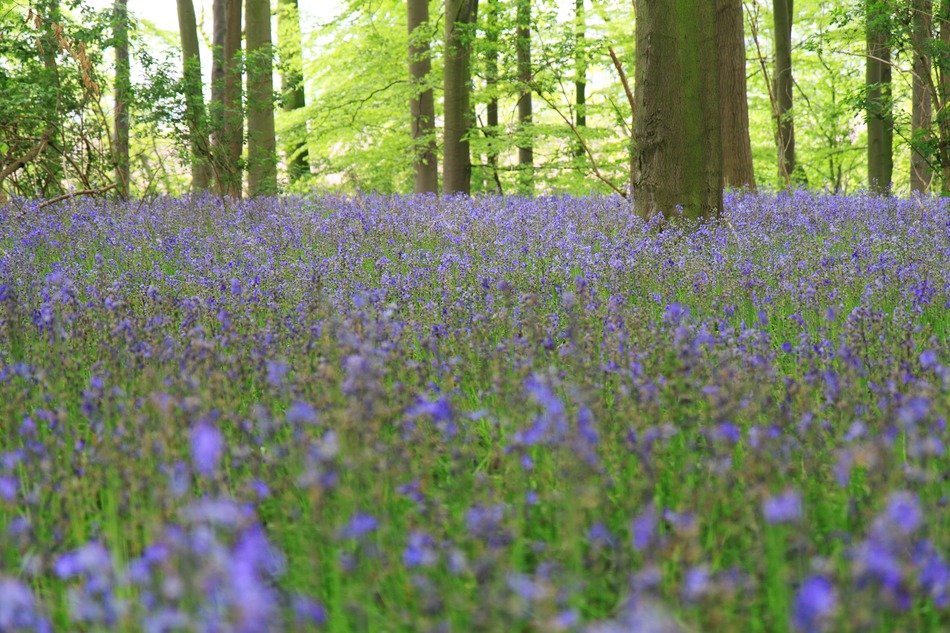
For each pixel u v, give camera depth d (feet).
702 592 6.77
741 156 54.49
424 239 28.60
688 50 30.50
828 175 106.01
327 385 10.93
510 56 53.88
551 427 8.95
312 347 13.23
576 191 67.67
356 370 9.40
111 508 8.70
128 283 20.08
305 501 9.47
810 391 11.69
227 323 14.29
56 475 9.74
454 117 59.41
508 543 8.47
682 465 10.23
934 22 52.31
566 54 48.78
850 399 11.20
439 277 20.08
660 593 7.57
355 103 76.59
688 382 11.02
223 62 57.93
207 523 7.09
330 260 21.84
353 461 8.31
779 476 9.29
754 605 7.80
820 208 34.17
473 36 53.88
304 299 17.72
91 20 47.29
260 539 6.09
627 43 60.80
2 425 12.12
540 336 13.39
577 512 8.47
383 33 83.46
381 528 8.46
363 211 35.04
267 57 54.85
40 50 46.68
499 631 6.83
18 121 45.34
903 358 12.72
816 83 93.15
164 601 6.59
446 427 10.24
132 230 29.45
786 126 73.05
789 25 71.26
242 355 13.15
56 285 18.29
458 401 12.69
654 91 30.78
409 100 75.10
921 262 21.33
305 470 8.98
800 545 7.58
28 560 8.27
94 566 7.00
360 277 20.42
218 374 11.62
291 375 13.20
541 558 8.61
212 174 55.77
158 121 50.03
